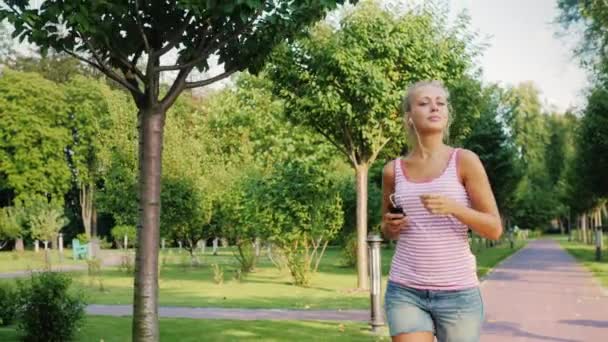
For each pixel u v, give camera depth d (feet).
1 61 172.45
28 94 160.56
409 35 53.31
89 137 162.91
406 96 11.37
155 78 21.13
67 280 31.71
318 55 52.37
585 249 146.20
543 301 47.16
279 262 76.89
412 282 10.70
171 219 86.02
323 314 41.52
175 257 119.55
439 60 54.60
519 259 105.60
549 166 223.71
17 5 20.06
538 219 270.26
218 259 117.60
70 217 189.67
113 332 33.50
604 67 79.82
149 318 20.84
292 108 57.16
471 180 10.74
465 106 71.00
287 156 83.15
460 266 10.61
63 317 30.58
